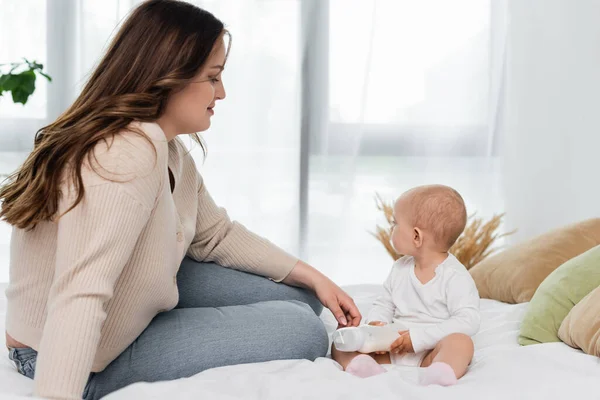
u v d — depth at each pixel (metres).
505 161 3.32
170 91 1.30
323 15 3.35
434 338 1.50
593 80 2.83
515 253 2.13
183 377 1.35
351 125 3.38
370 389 1.19
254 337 1.42
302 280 1.75
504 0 3.36
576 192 2.93
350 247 3.43
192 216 1.64
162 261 1.30
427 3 3.36
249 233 1.79
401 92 3.40
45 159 1.19
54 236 1.24
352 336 1.47
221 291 1.72
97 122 1.20
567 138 2.97
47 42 3.24
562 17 2.98
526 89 3.18
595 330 1.44
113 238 1.12
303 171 3.41
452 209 1.65
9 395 1.03
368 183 3.44
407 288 1.68
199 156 3.34
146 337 1.39
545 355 1.43
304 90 3.37
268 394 1.17
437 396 1.16
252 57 3.33
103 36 3.25
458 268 1.63
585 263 1.71
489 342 1.65
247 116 3.34
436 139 3.41
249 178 3.36
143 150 1.19
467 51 3.38
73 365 1.05
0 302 1.91
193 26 1.31
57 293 1.11
